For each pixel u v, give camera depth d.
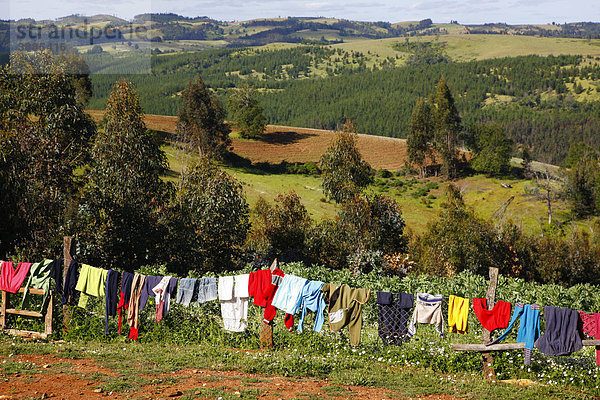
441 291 12.14
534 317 9.35
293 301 10.45
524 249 40.31
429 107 118.00
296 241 32.22
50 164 22.09
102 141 22.52
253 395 7.78
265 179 86.06
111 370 9.02
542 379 9.83
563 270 41.16
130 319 11.51
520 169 108.19
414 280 13.50
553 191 86.94
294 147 115.56
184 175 27.58
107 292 11.34
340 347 11.31
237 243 26.19
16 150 20.97
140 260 22.58
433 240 34.56
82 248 20.48
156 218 23.34
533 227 75.62
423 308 10.41
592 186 81.19
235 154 103.94
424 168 105.38
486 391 8.80
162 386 8.11
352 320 10.34
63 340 11.75
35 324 12.08
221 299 10.95
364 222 30.92
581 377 9.81
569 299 12.98
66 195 22.33
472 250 32.75
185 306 11.99
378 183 95.19
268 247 29.66
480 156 103.75
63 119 22.81
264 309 11.08
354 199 32.03
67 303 11.73
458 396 8.46
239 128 120.25
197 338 11.82
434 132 113.25
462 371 10.32
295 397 7.81
